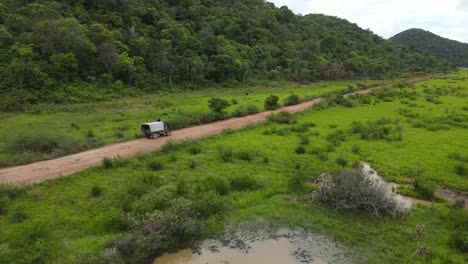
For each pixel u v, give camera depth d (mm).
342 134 36938
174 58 81188
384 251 15297
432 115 48344
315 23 176375
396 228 17125
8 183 22156
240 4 139750
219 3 133250
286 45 123688
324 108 54875
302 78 102750
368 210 18609
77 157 28875
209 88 80438
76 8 81062
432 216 18547
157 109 52312
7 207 18656
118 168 25625
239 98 66188
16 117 44094
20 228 16266
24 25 67000
